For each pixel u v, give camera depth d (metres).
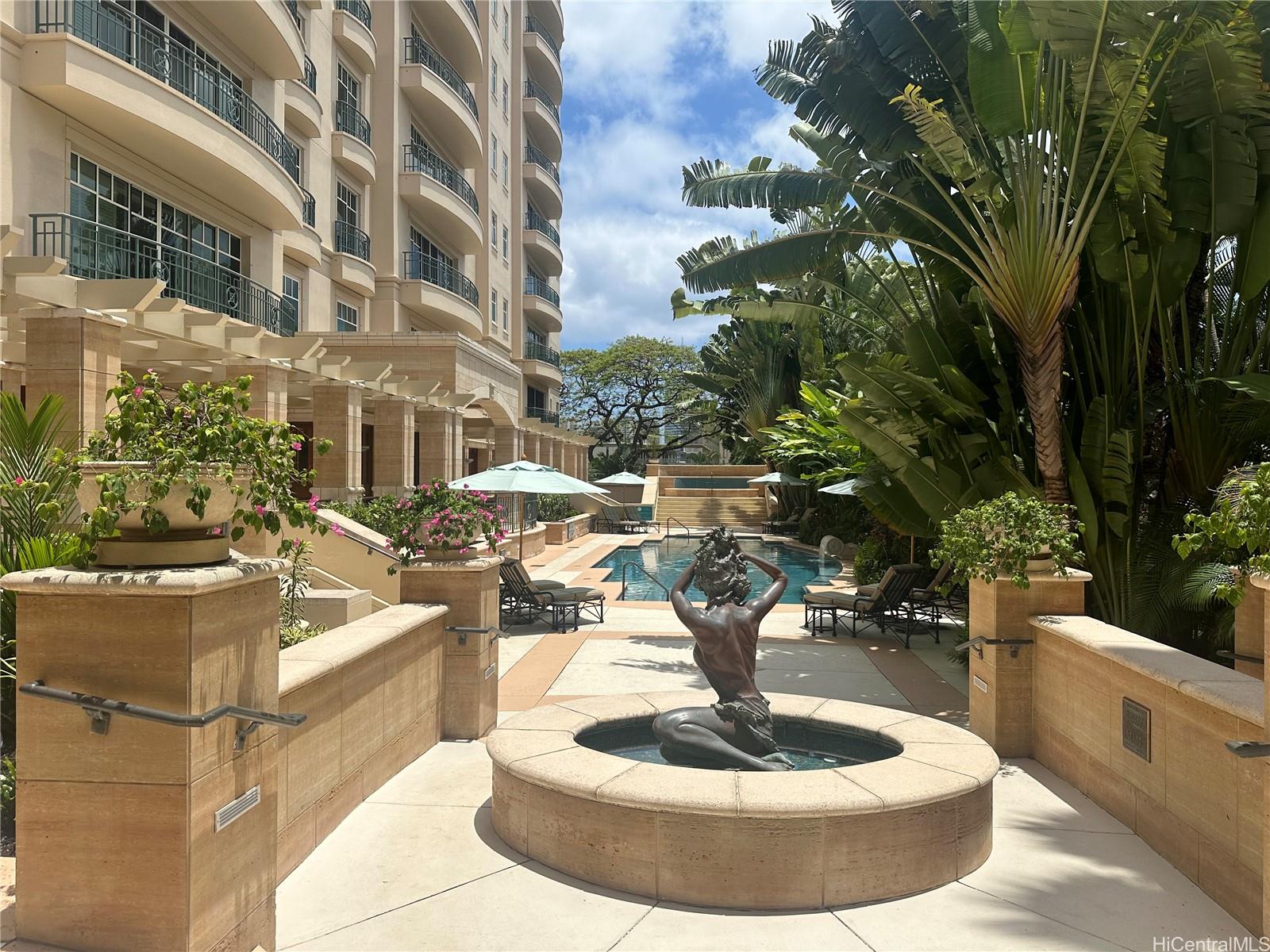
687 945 3.80
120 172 13.85
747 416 39.22
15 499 5.42
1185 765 4.57
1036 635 6.77
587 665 9.97
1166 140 7.59
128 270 14.06
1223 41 7.26
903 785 4.49
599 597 12.90
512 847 4.88
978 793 4.62
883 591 11.73
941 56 9.27
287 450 3.56
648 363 56.88
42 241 11.96
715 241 11.68
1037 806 5.65
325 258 23.06
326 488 16.06
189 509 3.24
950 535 7.11
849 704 6.42
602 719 5.97
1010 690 6.81
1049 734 6.49
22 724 3.09
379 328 25.94
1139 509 9.11
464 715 7.14
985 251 8.96
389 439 18.61
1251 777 3.97
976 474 9.25
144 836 3.03
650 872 4.28
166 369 13.19
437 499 7.29
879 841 4.24
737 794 4.32
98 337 8.90
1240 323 8.48
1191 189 8.30
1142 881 4.50
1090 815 5.49
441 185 27.84
